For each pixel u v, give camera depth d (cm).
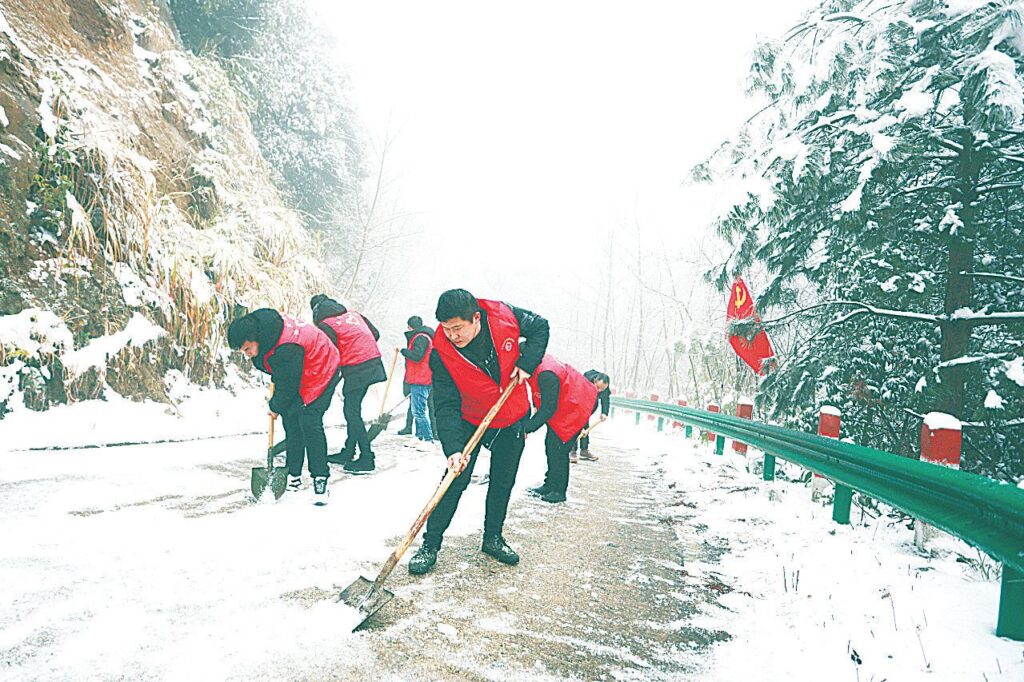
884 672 257
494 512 387
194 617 266
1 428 594
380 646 256
